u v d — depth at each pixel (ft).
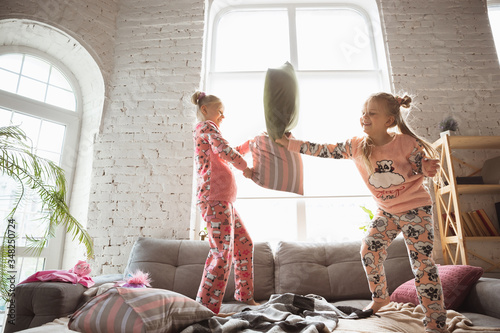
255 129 9.97
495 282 5.44
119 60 9.98
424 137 9.20
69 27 9.29
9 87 8.84
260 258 7.45
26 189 8.42
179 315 3.97
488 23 10.21
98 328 3.62
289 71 5.98
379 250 5.42
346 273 7.08
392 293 6.48
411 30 10.12
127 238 8.54
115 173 9.02
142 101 9.57
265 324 4.21
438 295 4.65
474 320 4.97
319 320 4.51
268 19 11.09
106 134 9.34
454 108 9.44
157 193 8.84
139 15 10.39
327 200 9.77
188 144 9.16
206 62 10.34
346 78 10.35
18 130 7.36
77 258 8.64
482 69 9.80
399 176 5.14
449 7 10.35
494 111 9.43
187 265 7.19
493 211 8.65
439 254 8.32
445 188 8.23
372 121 5.33
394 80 9.65
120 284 5.82
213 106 6.41
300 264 7.25
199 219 9.16
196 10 10.34
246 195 9.50
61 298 5.25
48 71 9.60
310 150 5.53
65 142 9.41
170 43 10.06
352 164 9.69
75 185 9.29
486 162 8.59
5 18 8.57
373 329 4.39
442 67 9.80
